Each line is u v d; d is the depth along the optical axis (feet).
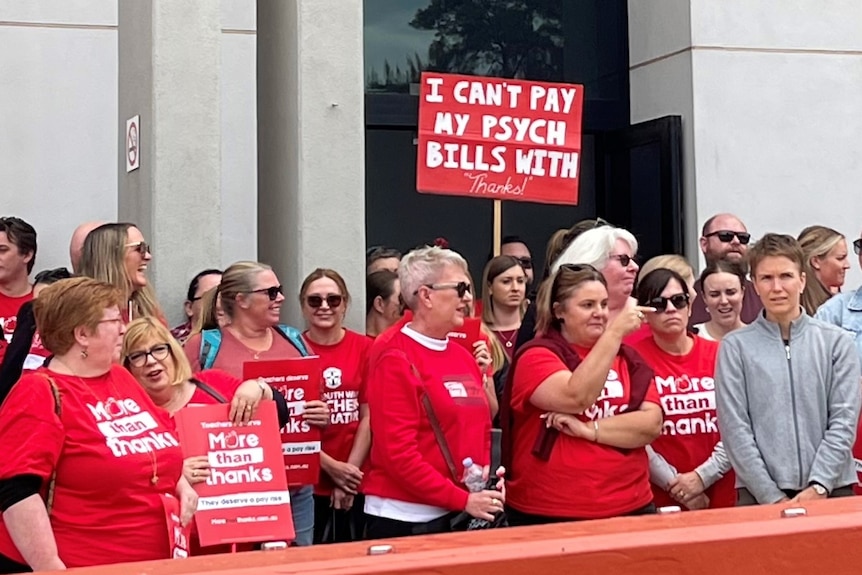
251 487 14.30
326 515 18.71
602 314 15.07
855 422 15.49
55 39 26.40
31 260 22.45
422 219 30.32
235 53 26.91
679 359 17.10
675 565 8.66
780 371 15.51
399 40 30.12
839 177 29.35
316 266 20.85
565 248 17.80
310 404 16.85
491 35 30.76
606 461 14.60
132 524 12.10
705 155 28.48
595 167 31.45
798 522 9.07
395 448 14.52
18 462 11.45
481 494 14.44
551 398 14.47
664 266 18.83
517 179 20.68
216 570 7.93
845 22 29.50
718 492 16.78
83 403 12.05
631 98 31.01
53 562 11.41
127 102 21.57
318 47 20.98
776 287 15.53
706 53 28.55
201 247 20.12
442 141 20.39
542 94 20.77
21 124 26.08
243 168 26.84
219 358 17.16
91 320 12.16
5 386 14.80
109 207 26.68
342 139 21.06
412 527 14.75
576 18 31.27
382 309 20.80
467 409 14.85
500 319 20.66
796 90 29.14
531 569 8.31
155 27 19.86
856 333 18.31
